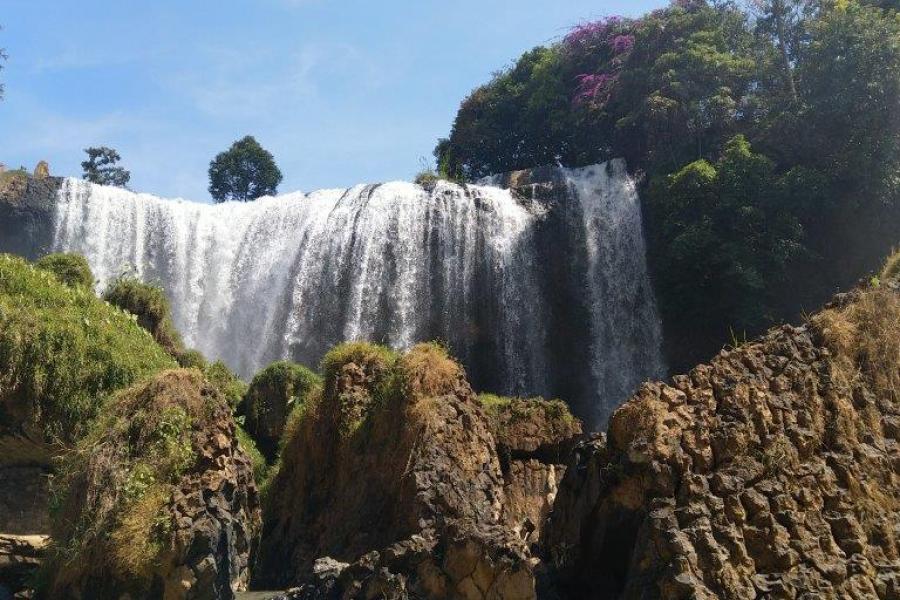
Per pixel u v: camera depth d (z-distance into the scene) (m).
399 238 29.89
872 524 8.04
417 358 11.13
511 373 29.59
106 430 9.76
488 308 29.83
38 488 12.42
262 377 16.69
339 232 30.03
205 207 30.98
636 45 34.72
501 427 13.73
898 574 7.67
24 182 28.64
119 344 12.94
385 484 10.48
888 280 10.34
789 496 7.84
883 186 26.22
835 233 27.47
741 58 33.31
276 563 11.11
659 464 7.76
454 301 29.64
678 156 31.72
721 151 31.20
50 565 9.41
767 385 8.63
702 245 27.06
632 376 29.47
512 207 31.05
